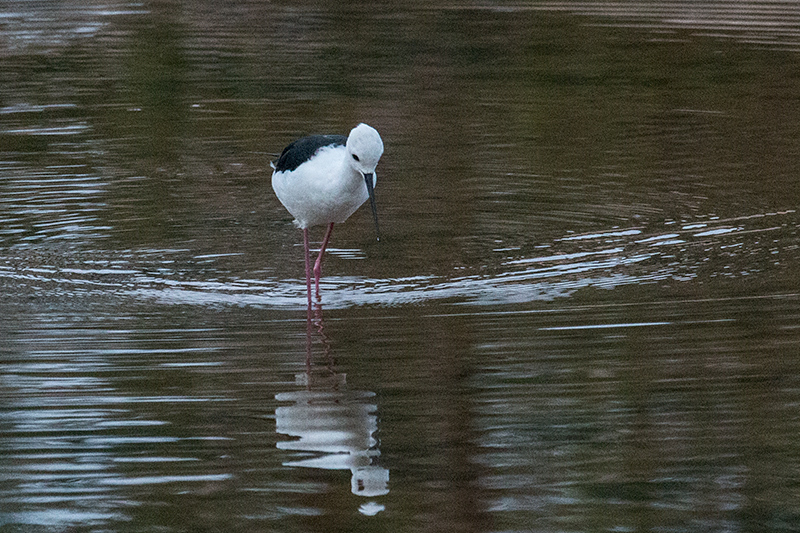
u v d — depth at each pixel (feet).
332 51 76.64
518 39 80.12
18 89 66.95
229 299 37.96
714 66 72.69
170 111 63.21
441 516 24.77
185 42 78.95
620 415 29.30
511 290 38.58
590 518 24.86
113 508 25.07
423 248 43.42
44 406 29.58
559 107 64.34
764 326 34.83
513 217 47.16
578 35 81.25
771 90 67.31
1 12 87.35
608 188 51.03
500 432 28.53
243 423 28.76
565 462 27.20
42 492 25.66
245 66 72.79
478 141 58.18
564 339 34.04
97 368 31.94
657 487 26.11
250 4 91.61
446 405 29.81
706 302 37.14
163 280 39.83
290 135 59.00
